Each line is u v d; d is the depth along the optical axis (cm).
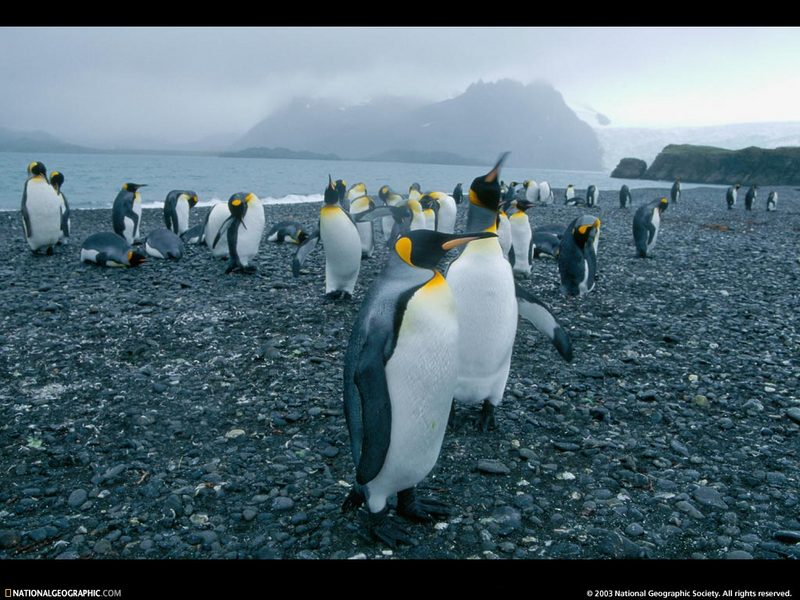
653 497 350
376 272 1045
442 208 1473
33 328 654
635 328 709
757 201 4097
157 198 3172
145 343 608
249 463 383
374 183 6119
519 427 439
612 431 439
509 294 393
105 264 1012
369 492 299
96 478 361
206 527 315
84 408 461
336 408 464
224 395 491
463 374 405
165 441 413
